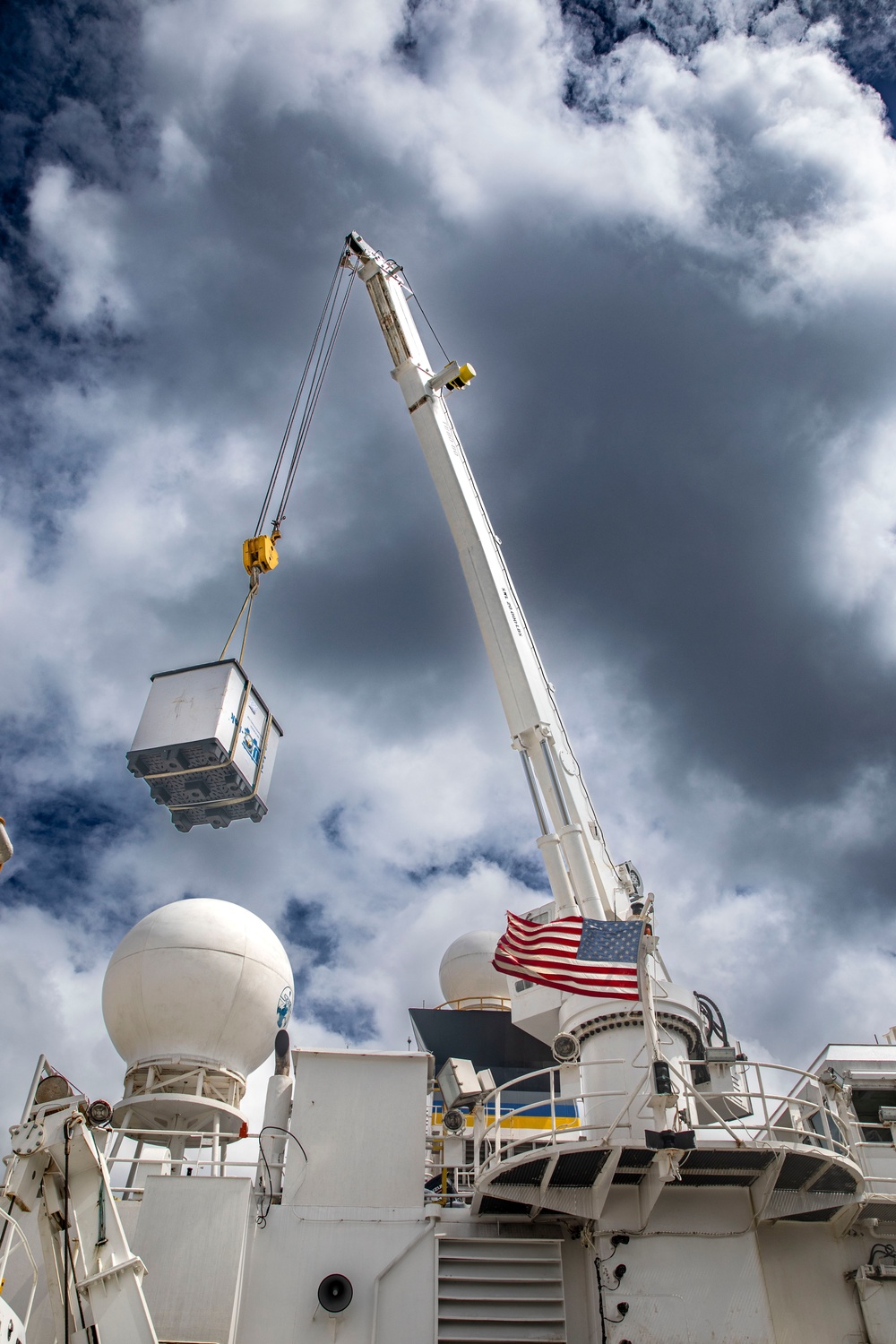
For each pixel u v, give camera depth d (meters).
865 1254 22.42
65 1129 17.14
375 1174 22.67
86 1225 16.88
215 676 30.70
